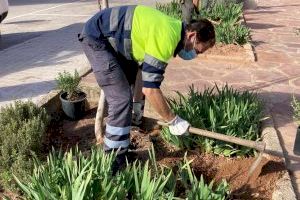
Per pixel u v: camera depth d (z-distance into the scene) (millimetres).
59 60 6984
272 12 11453
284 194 3207
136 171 2824
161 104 3070
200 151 3855
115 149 3371
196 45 3051
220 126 3773
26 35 9586
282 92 5469
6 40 9109
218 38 7430
